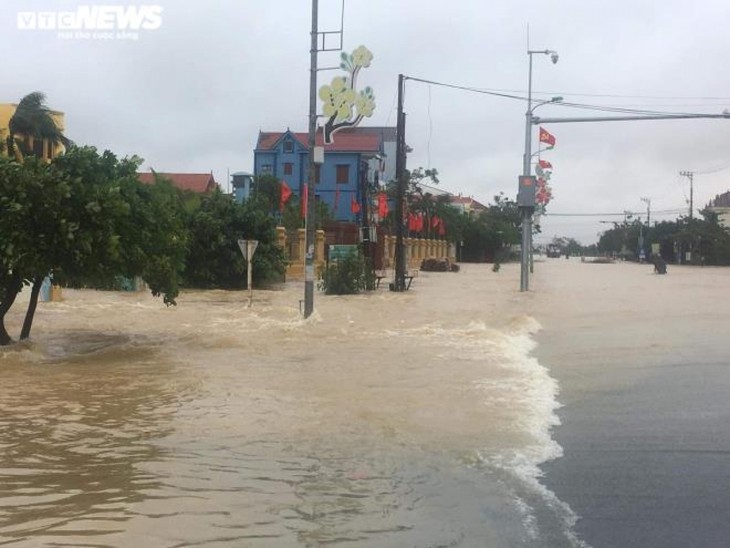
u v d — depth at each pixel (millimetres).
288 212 47000
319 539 4758
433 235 75625
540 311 21891
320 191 64000
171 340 15000
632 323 18312
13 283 13289
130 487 5750
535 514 5312
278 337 15438
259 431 7535
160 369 11422
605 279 45625
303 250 42844
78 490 5668
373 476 6109
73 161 12914
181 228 15266
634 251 129500
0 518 5047
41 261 12414
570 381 10531
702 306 23625
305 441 7164
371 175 65688
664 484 6031
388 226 57906
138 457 6598
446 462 6535
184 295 29125
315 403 8859
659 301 26000
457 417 8180
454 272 58594
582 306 23766
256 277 34125
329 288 30188
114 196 12570
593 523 5152
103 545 4582
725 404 9047
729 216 106812
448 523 5094
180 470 6207
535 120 31797
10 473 6102
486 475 6195
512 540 4820
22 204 12062
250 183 62438
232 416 8188
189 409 8547
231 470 6223
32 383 10219
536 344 14648
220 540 4707
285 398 9156
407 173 60719
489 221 101125
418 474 6184
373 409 8547
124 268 13672
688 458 6770
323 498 5551
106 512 5184
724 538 4914
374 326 17516
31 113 35812
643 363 12086
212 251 33000
